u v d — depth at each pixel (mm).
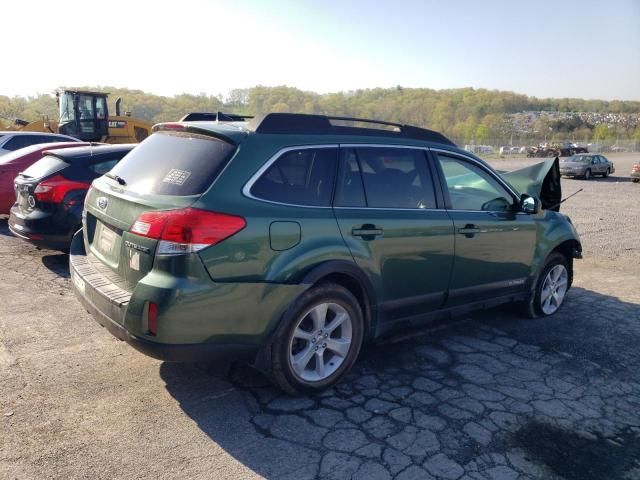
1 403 3332
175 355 3047
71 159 6266
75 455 2848
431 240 4109
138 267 3154
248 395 3584
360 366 4148
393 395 3686
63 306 5125
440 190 4305
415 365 4211
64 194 6082
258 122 3473
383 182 3934
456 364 4262
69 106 18781
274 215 3260
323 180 3598
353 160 3795
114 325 3182
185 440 3033
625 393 3881
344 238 3580
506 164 40719
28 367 3832
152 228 3055
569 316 5625
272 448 2994
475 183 4652
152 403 3420
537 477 2854
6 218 9656
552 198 6309
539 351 4605
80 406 3342
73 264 3887
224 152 3291
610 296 6453
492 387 3875
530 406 3617
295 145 3508
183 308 2969
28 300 5250
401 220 3918
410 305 4125
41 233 6098
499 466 2928
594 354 4586
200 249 2984
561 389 3896
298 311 3391
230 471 2777
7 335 4379
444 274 4289
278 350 3363
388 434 3189
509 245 4832
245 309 3172
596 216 13641
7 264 6535
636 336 5070
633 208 15555
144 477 2695
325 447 3027
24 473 2676
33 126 19625
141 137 20516
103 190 3717
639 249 9477
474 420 3398
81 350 4160
